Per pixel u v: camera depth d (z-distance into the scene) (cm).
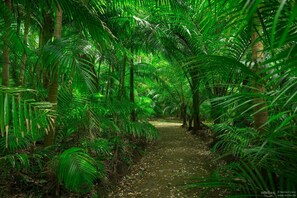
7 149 238
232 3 87
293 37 78
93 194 265
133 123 416
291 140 116
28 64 291
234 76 140
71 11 202
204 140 669
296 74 92
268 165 112
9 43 235
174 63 625
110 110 386
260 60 136
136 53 578
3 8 205
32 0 229
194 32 470
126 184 340
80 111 293
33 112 138
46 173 245
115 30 453
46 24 287
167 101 1438
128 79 696
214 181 118
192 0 140
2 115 120
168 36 519
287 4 77
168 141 682
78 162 200
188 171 401
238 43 209
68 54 214
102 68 661
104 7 402
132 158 451
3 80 243
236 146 175
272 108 137
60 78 277
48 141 255
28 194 233
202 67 139
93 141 310
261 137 133
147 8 452
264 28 84
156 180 362
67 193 251
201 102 795
